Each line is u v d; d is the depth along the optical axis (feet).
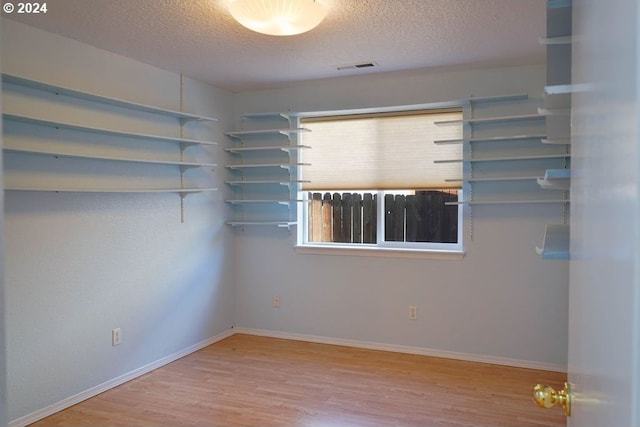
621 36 1.49
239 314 15.80
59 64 9.97
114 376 11.33
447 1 8.18
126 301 11.68
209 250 14.56
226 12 8.63
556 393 3.19
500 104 12.59
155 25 9.30
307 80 13.78
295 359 13.16
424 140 13.52
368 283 14.16
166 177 12.86
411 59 11.64
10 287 9.14
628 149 1.39
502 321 12.74
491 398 10.45
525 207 12.45
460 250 13.29
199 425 9.29
